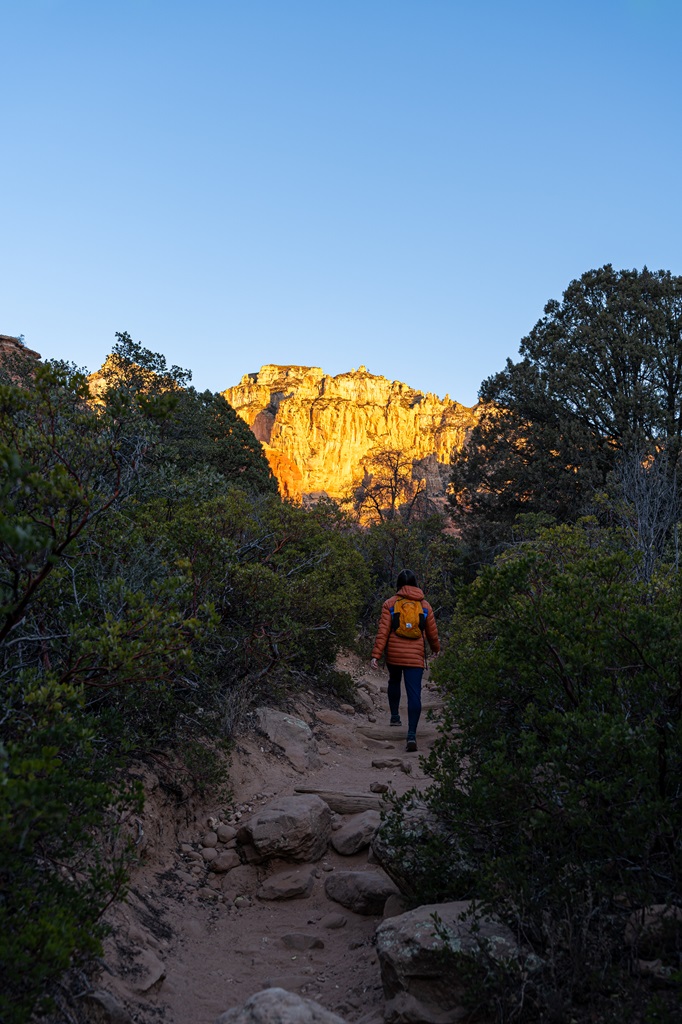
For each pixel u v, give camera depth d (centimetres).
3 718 337
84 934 263
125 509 476
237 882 477
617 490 1398
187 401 2261
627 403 2484
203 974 374
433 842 386
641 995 279
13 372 1410
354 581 1023
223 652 682
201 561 573
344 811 571
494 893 328
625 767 310
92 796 304
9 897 277
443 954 312
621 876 307
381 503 4050
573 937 297
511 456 2786
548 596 411
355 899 441
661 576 554
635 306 2720
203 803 545
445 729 418
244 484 2842
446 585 1733
